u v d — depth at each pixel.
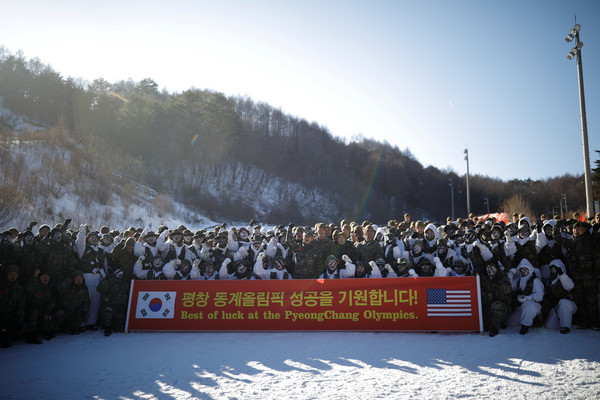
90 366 6.20
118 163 52.94
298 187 82.12
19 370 6.07
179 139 73.56
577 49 16.31
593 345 6.43
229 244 9.68
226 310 8.16
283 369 5.89
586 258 7.32
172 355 6.67
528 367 5.65
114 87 103.88
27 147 38.69
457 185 100.25
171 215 43.59
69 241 8.71
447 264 8.20
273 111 112.38
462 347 6.65
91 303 8.59
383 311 7.76
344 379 5.43
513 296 7.91
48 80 80.62
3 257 7.71
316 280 8.10
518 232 8.23
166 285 8.42
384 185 93.44
